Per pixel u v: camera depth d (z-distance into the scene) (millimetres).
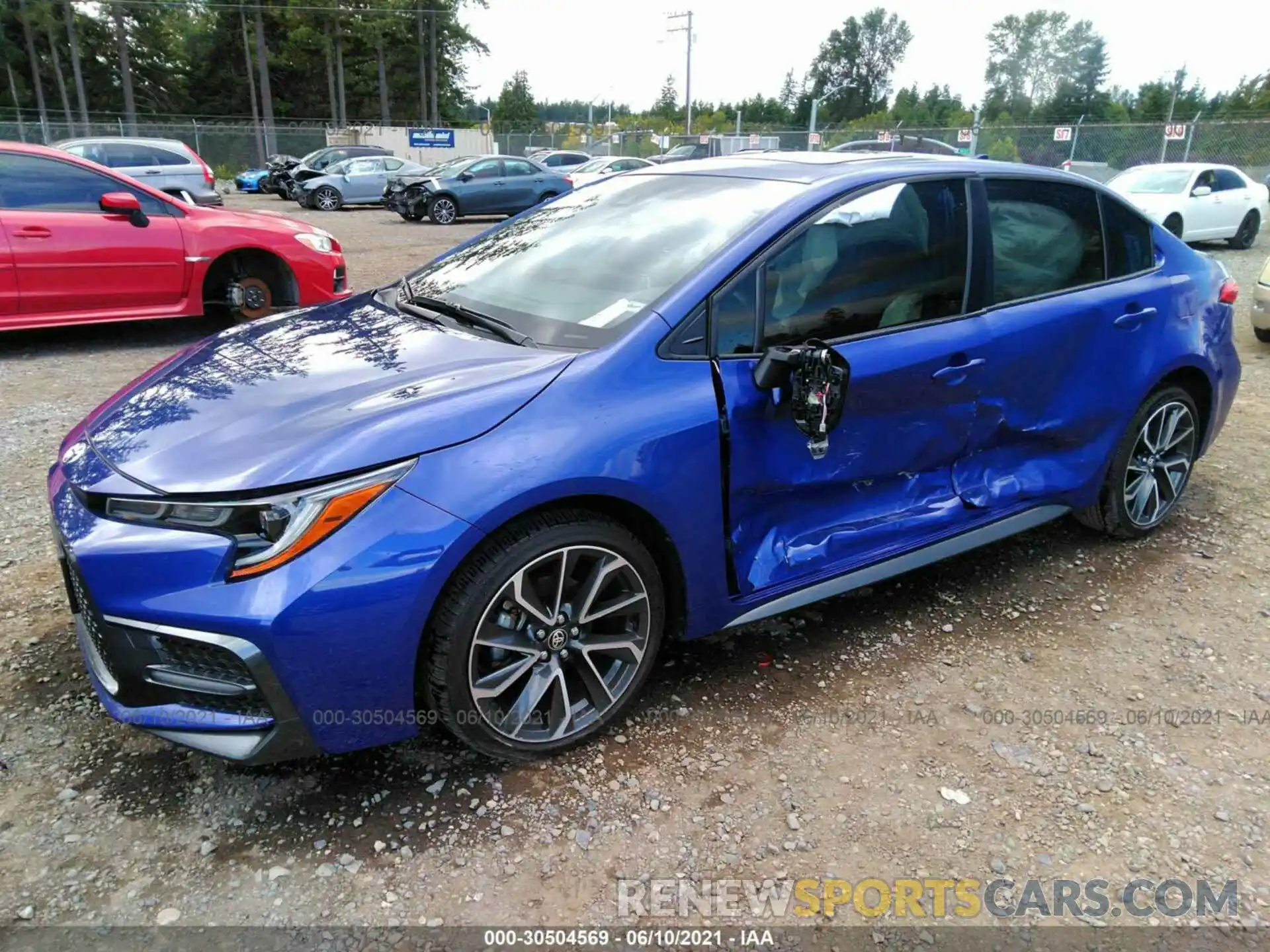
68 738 2451
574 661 2428
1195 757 2518
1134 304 3488
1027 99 73938
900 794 2348
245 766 2105
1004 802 2330
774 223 2664
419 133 40812
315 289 7727
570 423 2232
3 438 4781
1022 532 3883
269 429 2162
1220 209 13891
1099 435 3488
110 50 61656
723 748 2500
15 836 2105
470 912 1948
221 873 2025
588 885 2031
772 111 85438
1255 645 3086
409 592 2020
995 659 2977
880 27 93125
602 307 2615
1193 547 3848
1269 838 2229
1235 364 3965
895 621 3211
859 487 2885
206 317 8461
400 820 2199
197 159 15695
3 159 6352
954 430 3018
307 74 63625
